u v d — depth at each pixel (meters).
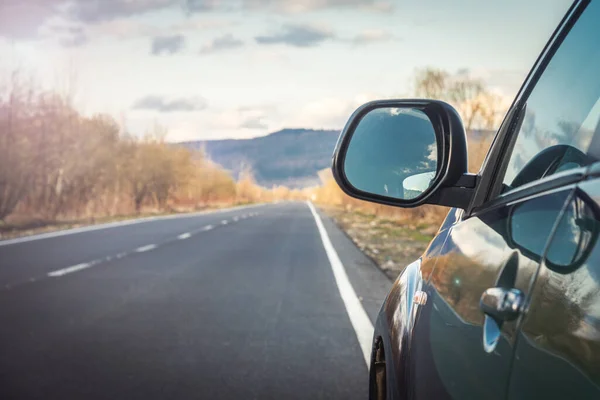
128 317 7.65
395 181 2.25
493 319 1.40
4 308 8.20
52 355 5.99
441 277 2.03
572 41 1.70
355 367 5.62
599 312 1.03
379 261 13.64
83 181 30.28
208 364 5.70
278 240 18.66
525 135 1.85
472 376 1.43
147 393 4.93
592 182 1.22
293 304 8.47
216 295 9.16
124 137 37.84
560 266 1.20
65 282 10.34
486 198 1.98
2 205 23.94
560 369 1.08
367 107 2.31
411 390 2.00
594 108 1.46
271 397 4.84
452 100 21.31
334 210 56.12
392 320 2.62
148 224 26.16
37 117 26.31
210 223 27.72
